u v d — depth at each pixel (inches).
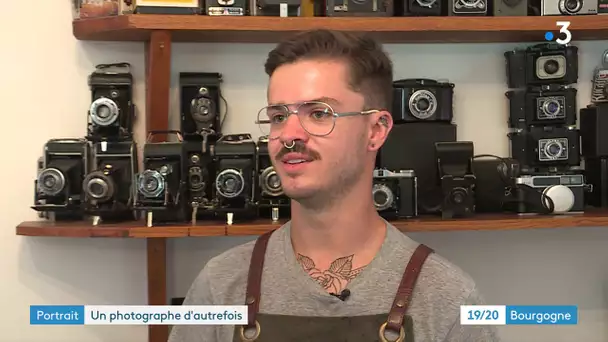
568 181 58.7
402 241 37.4
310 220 35.9
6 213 61.8
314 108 34.0
